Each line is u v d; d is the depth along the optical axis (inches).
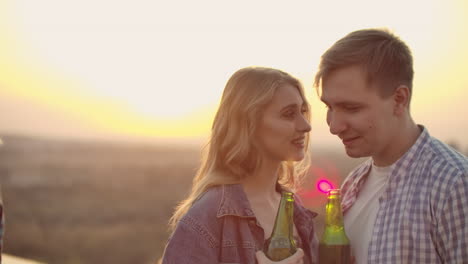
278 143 85.9
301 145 87.7
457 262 71.7
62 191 1780.3
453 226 72.7
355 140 80.4
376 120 78.8
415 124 83.8
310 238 90.7
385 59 78.3
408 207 78.0
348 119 79.5
